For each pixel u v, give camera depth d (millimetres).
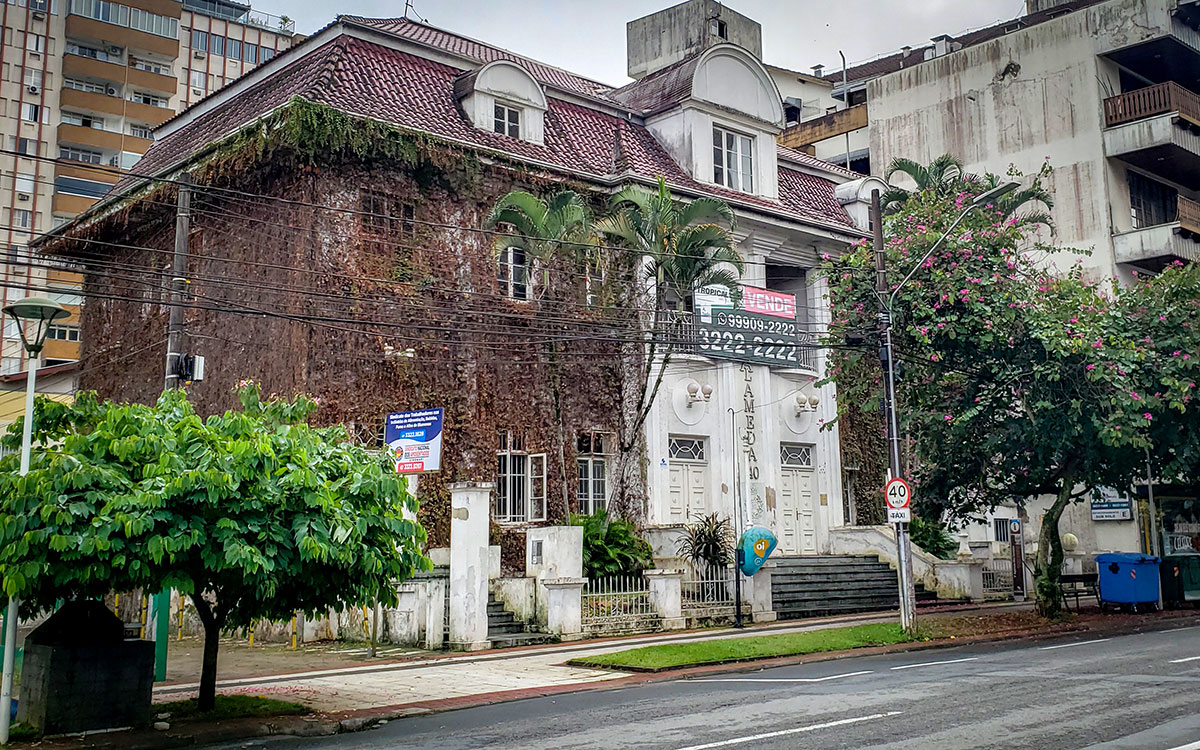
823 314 28219
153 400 24172
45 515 9039
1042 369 19453
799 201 29078
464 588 17281
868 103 40875
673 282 21453
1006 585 27422
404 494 11133
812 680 13109
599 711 10977
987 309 19812
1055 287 21594
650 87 27828
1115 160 34906
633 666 14734
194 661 16141
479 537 17516
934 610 23750
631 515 23906
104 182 49844
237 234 21875
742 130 27375
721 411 25406
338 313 20266
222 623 11086
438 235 21766
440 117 22203
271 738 10141
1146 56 35156
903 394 21797
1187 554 29984
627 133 26047
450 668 15125
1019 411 21109
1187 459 21219
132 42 51344
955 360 21062
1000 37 37406
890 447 19000
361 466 11016
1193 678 12102
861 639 17703
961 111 38125
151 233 24906
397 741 9578
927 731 8961
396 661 15914
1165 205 37625
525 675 14375
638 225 21484
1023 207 35656
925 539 28125
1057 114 35625
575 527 19125
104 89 51281
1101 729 8922
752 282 26781
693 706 11031
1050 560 22234
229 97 25062
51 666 9844
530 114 23797
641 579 20547
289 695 12477
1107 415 19516
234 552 9344
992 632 19359
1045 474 22266
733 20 34188
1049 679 12320
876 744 8430
